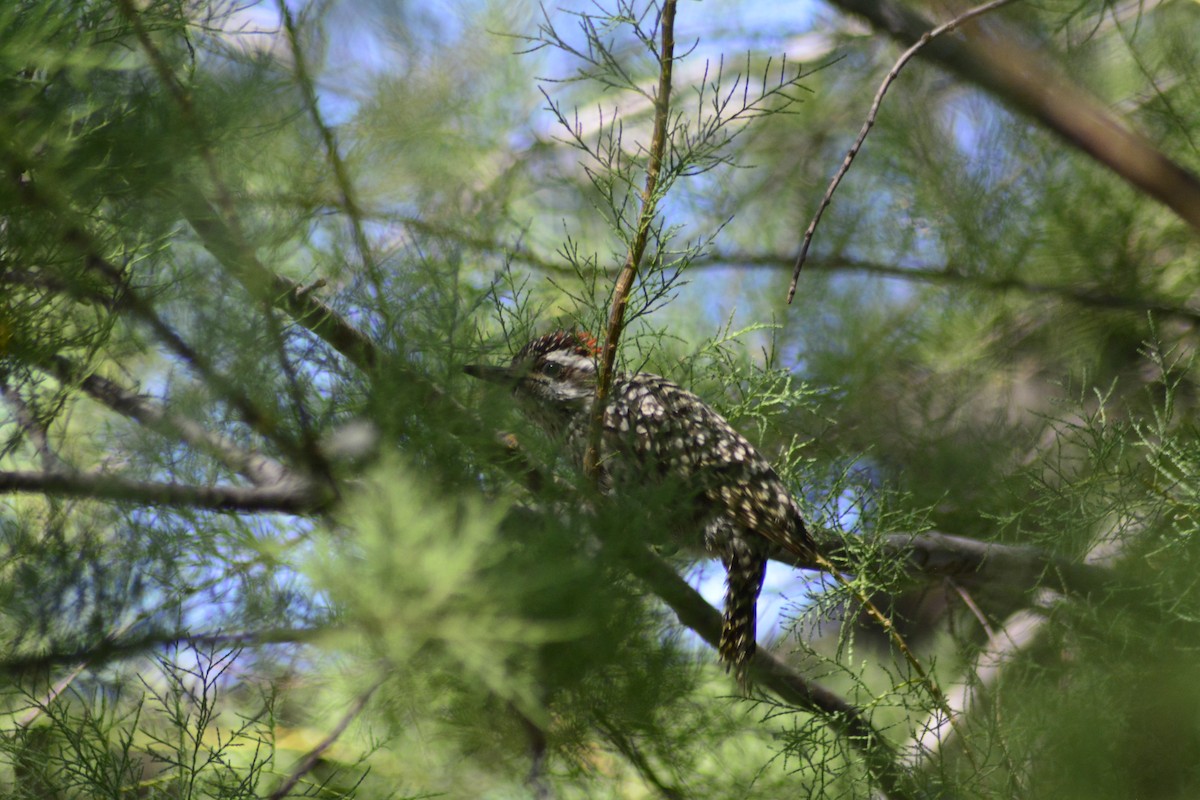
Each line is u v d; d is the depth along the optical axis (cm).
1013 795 678
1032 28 945
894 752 693
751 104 623
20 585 550
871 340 1056
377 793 609
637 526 583
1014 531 892
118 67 538
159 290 564
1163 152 972
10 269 545
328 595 446
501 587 452
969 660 749
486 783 623
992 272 1076
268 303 566
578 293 944
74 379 585
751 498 775
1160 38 998
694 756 680
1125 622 741
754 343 1062
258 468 584
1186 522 743
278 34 650
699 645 695
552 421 859
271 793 571
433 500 502
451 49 923
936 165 1105
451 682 558
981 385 1048
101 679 569
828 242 1110
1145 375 1017
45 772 556
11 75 500
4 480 566
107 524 570
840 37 1158
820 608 738
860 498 795
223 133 570
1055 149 1072
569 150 1022
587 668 540
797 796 713
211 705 555
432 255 632
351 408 565
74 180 532
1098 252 1043
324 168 643
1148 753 708
